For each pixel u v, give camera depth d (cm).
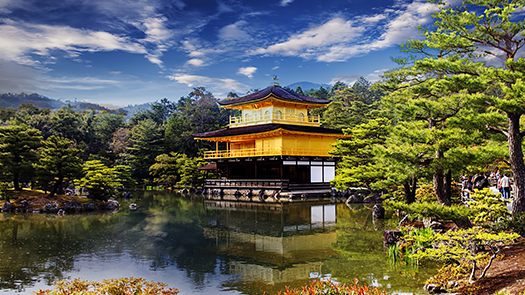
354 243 2478
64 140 4475
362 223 3203
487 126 1880
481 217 1867
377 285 1656
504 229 1719
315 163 5988
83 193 5625
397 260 2044
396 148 1945
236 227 3195
